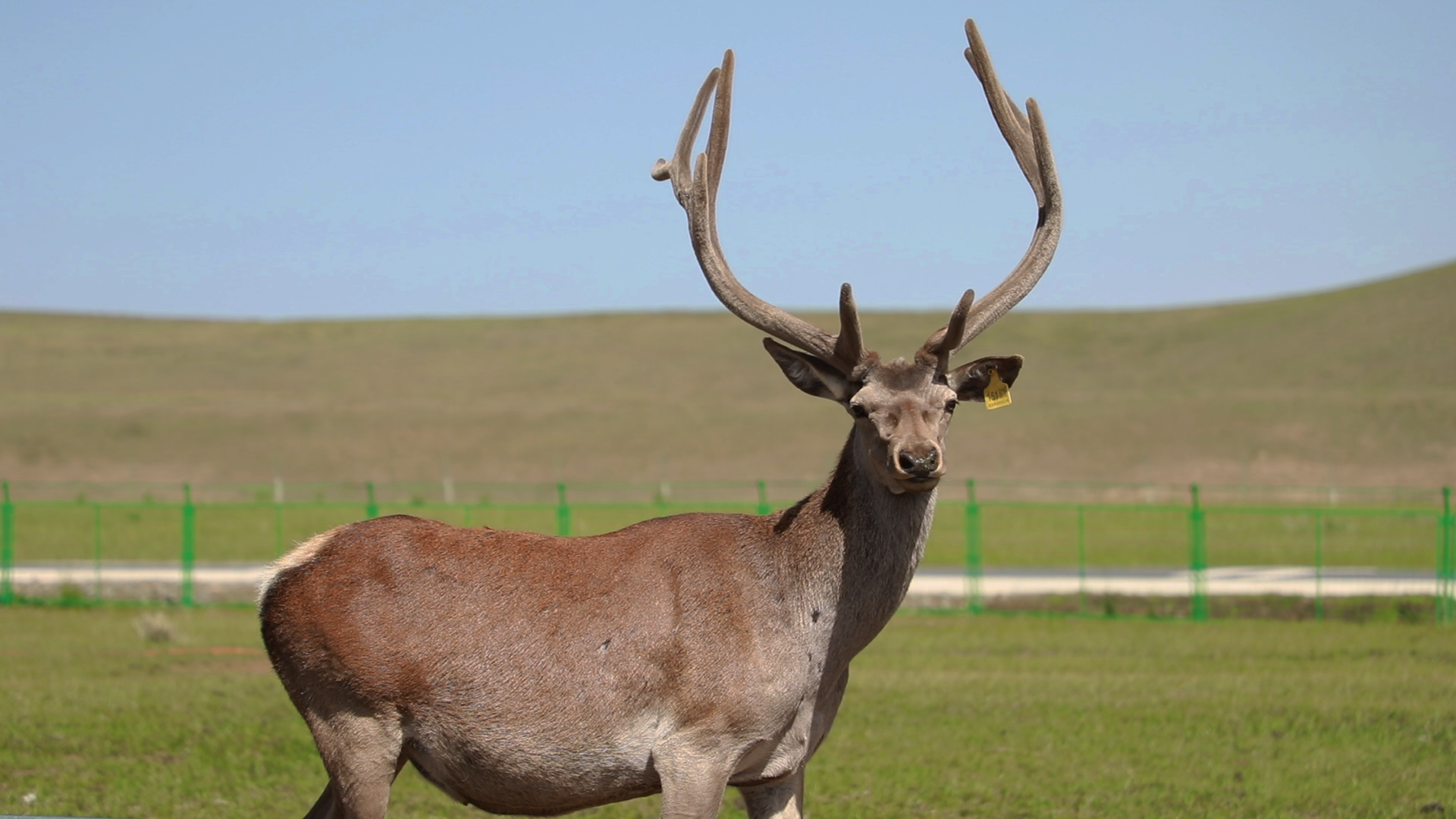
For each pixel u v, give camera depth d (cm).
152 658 3881
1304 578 5941
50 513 9581
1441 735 2770
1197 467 13912
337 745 1448
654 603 1463
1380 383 17750
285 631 1458
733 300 1616
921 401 1463
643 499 12769
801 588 1488
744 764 1474
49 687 3259
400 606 1446
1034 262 1672
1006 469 14025
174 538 8069
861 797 2264
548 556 1500
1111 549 7562
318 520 9119
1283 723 2902
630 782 1464
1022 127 1784
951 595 5159
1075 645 4228
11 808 2069
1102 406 16175
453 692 1434
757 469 14712
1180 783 2356
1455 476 13412
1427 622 4781
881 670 3706
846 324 1478
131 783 2258
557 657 1440
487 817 2138
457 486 13875
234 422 16250
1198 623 4753
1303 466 13812
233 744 2614
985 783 2353
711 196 1683
